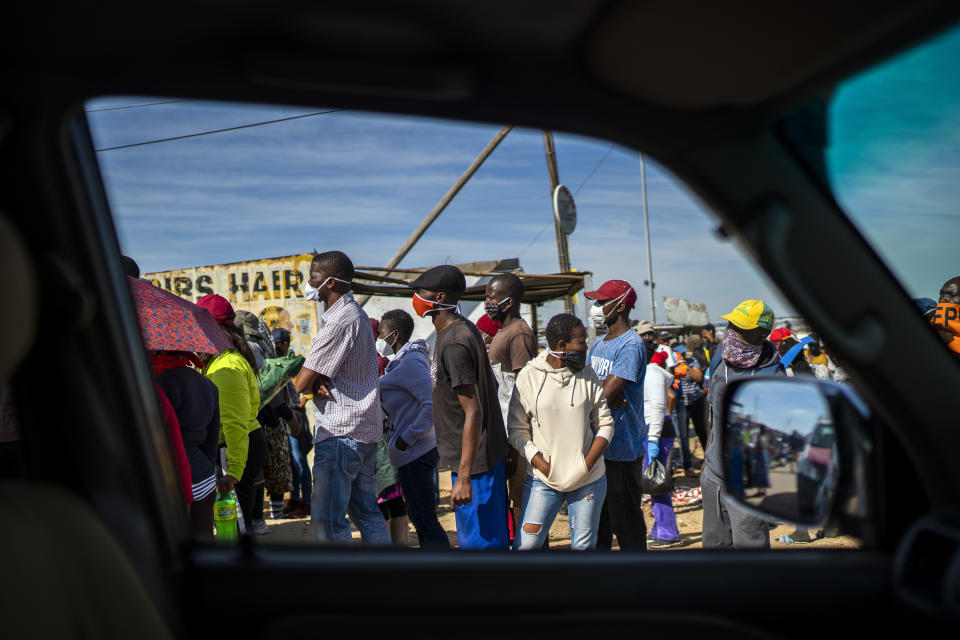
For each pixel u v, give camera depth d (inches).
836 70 39.8
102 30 39.0
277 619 62.9
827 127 44.1
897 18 35.4
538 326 543.8
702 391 427.5
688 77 41.5
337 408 170.7
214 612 63.2
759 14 36.4
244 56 40.6
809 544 212.7
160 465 66.3
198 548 67.2
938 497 49.0
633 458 184.5
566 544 251.3
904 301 46.8
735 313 156.5
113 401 63.1
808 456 53.3
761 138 45.7
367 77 41.7
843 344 46.7
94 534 48.0
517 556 65.1
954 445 47.4
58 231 57.4
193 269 569.6
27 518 43.8
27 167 53.1
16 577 40.8
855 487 53.2
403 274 457.4
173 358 131.5
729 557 61.9
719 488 161.3
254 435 215.3
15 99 47.3
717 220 49.0
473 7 36.3
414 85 42.5
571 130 46.7
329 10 36.6
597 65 41.1
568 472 163.3
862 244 46.5
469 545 161.3
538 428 165.9
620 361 182.7
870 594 53.9
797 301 46.8
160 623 50.8
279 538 265.6
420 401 184.7
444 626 61.8
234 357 178.9
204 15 37.4
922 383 46.9
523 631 61.6
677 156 47.5
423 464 182.9
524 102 44.5
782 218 45.9
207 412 134.7
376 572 64.2
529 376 167.5
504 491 166.6
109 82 44.2
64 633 42.3
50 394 59.2
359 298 478.3
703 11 36.3
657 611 61.4
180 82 43.4
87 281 60.7
